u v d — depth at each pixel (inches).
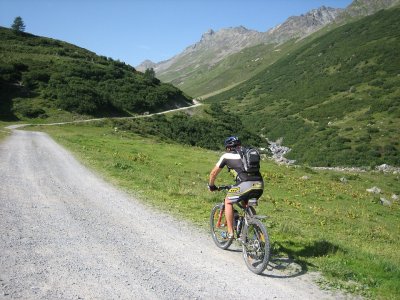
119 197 514.3
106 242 308.8
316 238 382.3
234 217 292.5
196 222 399.9
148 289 222.7
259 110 6048.2
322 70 6653.5
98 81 4252.0
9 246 278.8
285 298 221.8
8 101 3125.0
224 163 285.3
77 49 5767.7
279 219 531.8
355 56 6299.2
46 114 3019.2
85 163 855.7
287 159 3425.2
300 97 5866.1
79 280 228.1
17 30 5620.1
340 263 285.9
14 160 820.0
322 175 1454.2
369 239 529.7
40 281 222.2
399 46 5812.0
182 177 864.3
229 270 263.4
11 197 459.5
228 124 4018.2
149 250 296.5
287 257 299.4
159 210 448.5
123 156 1095.6
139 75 5196.9
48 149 1123.9
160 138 2635.3
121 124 2910.9
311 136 3882.9
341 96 5049.2
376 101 4357.8
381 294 233.9
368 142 3297.2
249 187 273.0
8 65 3609.7
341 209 790.5
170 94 4584.2
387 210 876.6
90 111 3245.6
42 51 4904.0
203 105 4655.5
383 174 1998.0
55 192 517.0
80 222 368.5
